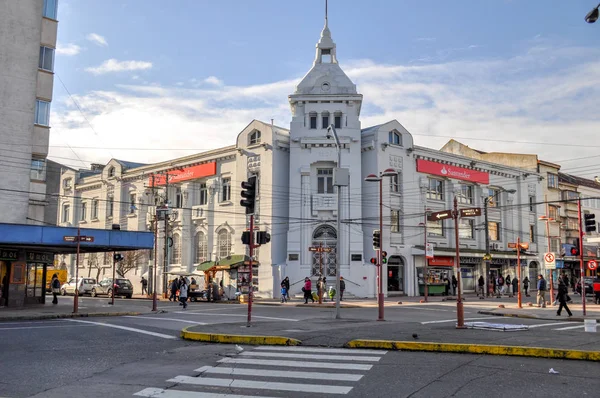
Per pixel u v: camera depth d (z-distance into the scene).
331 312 27.02
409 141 45.12
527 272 53.94
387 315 25.16
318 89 42.72
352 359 11.44
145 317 23.19
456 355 11.88
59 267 62.19
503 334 14.27
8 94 30.27
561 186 61.03
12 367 10.83
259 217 42.81
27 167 30.55
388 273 43.50
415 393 8.41
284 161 43.62
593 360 11.05
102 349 13.33
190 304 35.53
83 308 28.12
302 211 41.38
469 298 41.88
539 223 56.38
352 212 41.34
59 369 10.64
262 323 18.12
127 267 51.53
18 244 26.83
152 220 47.81
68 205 63.38
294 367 10.62
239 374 9.99
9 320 22.08
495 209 52.12
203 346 13.87
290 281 40.50
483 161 50.88
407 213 44.31
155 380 9.55
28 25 31.28
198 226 48.69
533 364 10.70
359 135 42.19
